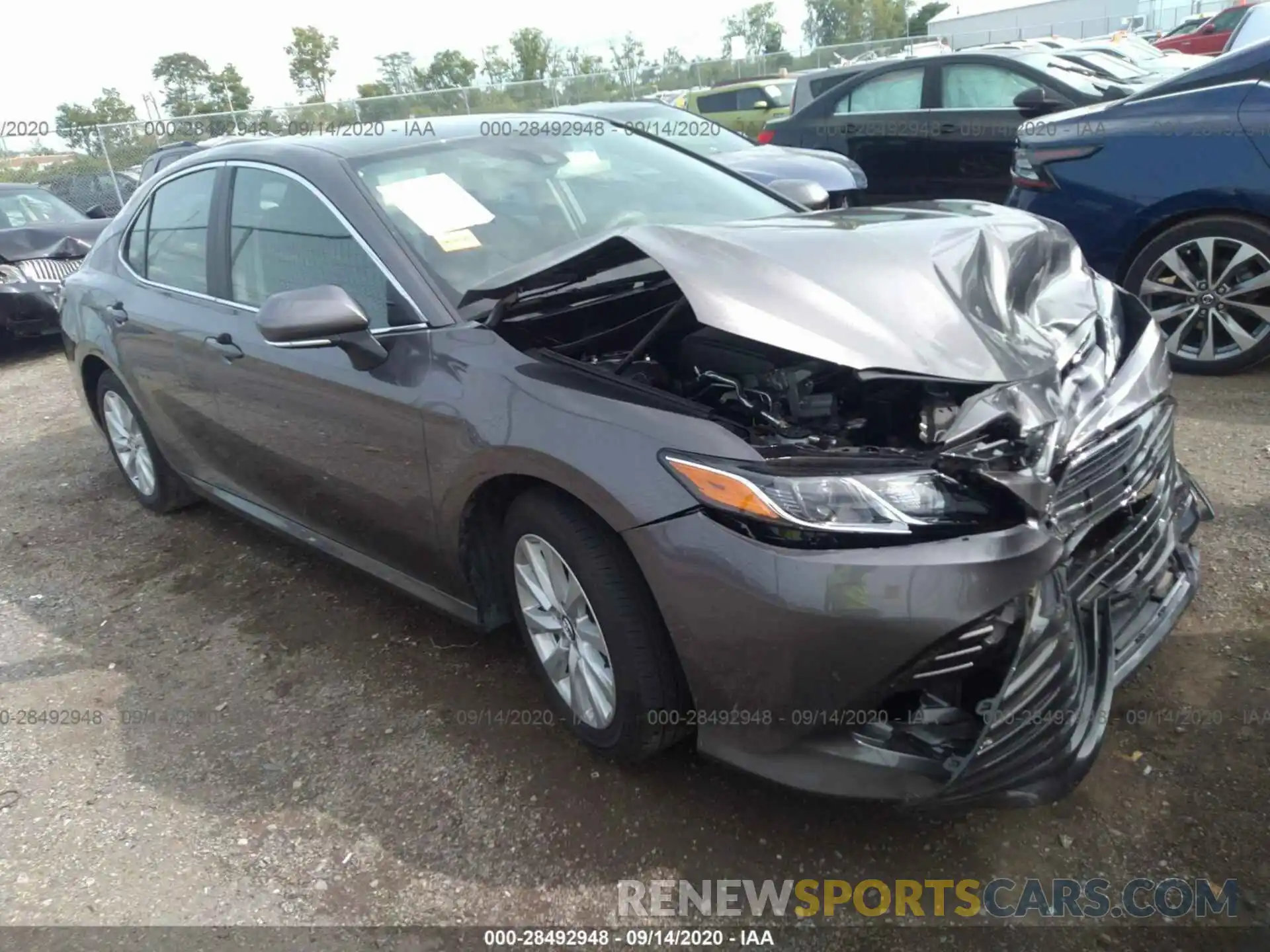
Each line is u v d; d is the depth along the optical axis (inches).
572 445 93.5
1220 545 131.8
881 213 121.2
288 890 96.3
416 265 115.7
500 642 132.5
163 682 134.4
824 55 884.6
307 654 136.3
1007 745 84.0
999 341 91.1
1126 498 94.8
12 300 331.3
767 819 97.7
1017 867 89.4
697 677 89.8
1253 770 95.6
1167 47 804.0
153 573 167.2
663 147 156.0
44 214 390.9
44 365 334.6
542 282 105.9
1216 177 181.3
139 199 173.9
